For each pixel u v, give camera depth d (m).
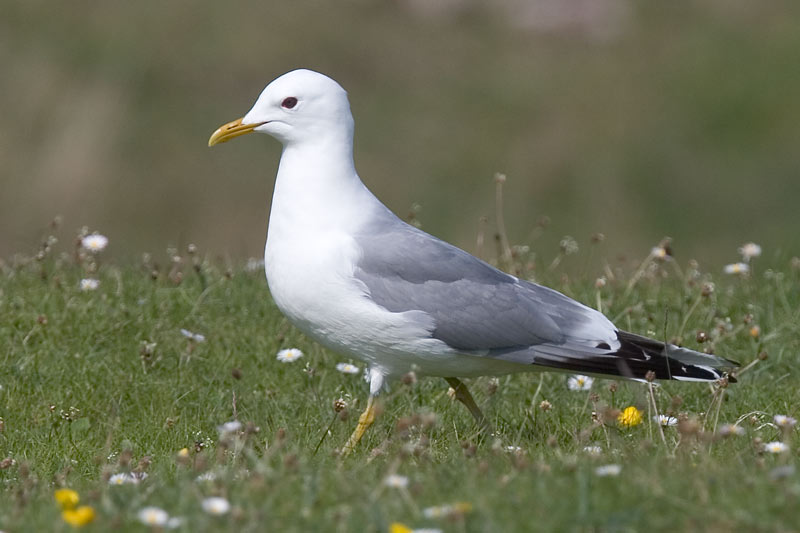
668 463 7.57
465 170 29.00
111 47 30.95
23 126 29.31
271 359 12.02
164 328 12.55
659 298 13.56
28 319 12.48
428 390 11.29
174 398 11.10
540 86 31.36
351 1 33.25
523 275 14.32
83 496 7.70
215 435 10.24
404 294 9.38
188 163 28.86
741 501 6.71
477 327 9.45
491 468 7.76
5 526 6.97
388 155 29.22
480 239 14.85
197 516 6.81
